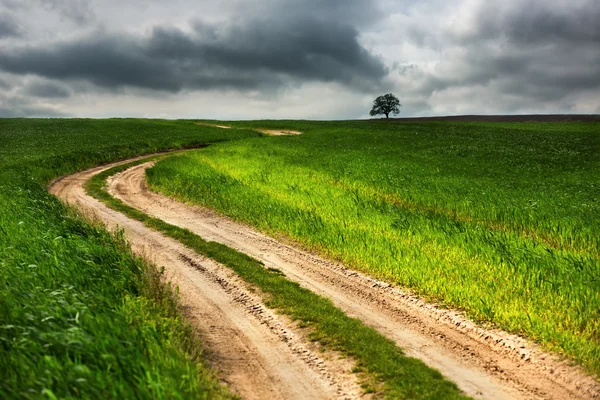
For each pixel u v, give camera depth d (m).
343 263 13.65
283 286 11.78
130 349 6.28
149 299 9.29
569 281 10.14
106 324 6.72
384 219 16.50
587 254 12.52
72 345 5.94
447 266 11.74
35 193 19.91
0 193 18.31
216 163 34.03
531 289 10.16
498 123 101.38
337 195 21.52
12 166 30.75
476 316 9.65
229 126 94.56
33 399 4.87
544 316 8.97
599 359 7.57
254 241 16.33
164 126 85.75
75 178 31.28
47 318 6.24
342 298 11.17
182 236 16.69
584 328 8.61
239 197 21.88
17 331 6.15
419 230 14.89
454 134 66.06
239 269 13.05
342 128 81.88
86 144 51.91
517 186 25.28
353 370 7.67
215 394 6.49
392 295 11.19
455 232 14.21
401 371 7.55
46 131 70.75
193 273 12.99
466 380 7.46
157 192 25.98
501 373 7.67
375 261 12.76
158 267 13.46
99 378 5.35
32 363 5.42
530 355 8.09
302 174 29.02
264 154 41.03
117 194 25.92
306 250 15.09
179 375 6.21
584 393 6.98
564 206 18.88
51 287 8.02
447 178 27.06
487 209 18.23
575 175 30.44
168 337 7.56
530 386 7.25
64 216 14.74
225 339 8.98
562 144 51.22
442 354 8.36
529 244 13.14
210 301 10.98
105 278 9.13
